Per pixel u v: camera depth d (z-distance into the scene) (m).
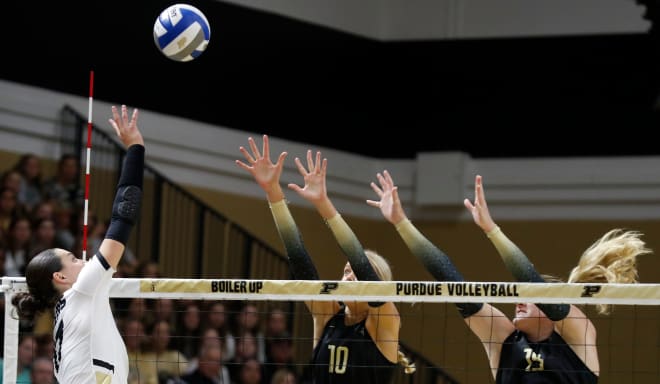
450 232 32.81
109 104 28.45
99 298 9.95
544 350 11.12
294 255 11.95
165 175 29.48
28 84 26.98
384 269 12.20
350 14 33.22
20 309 10.38
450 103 33.34
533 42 32.75
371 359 11.55
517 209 32.47
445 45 33.47
